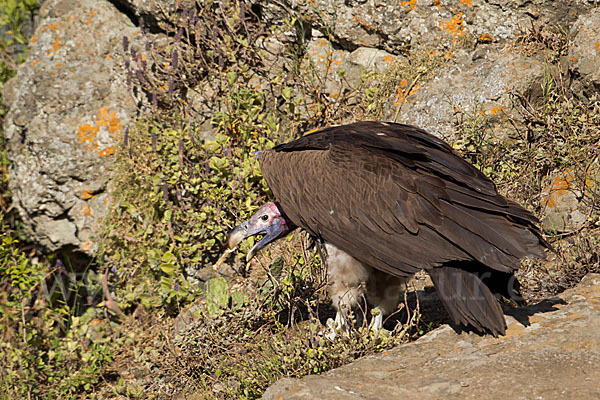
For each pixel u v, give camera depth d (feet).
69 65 37.73
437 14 36.24
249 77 36.40
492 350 22.59
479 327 22.36
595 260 28.48
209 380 28.35
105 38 38.11
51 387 30.83
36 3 45.65
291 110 36.06
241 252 33.78
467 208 23.08
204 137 36.19
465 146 33.45
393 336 25.77
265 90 36.86
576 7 35.22
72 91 37.11
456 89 34.53
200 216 33.96
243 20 36.24
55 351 32.58
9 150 38.58
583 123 32.81
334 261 25.40
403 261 23.61
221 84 36.04
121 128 36.52
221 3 37.32
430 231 23.24
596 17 34.09
